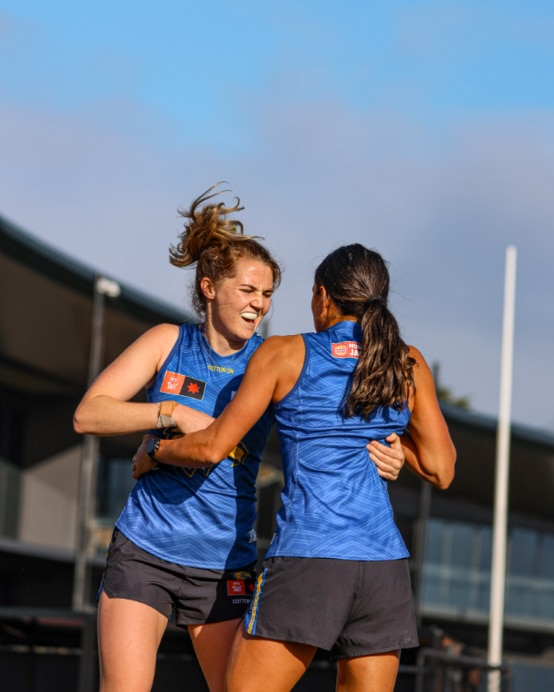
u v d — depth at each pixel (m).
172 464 6.55
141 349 6.93
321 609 5.80
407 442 6.55
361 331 6.20
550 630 64.38
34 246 41.50
